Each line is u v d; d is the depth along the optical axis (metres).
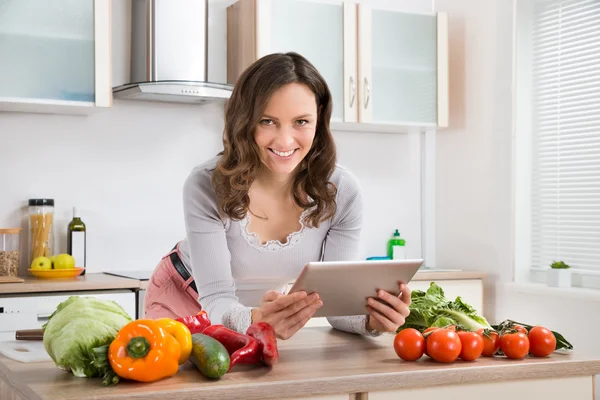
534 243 3.75
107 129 3.60
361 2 4.14
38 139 3.47
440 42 4.02
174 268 2.41
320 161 1.80
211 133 3.80
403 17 3.94
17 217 3.44
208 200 1.77
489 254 3.89
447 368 1.37
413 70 3.96
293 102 1.59
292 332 1.55
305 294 1.48
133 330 1.24
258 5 3.56
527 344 1.48
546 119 3.69
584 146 3.48
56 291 2.96
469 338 1.45
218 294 1.75
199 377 1.28
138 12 3.53
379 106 3.87
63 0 3.21
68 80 3.22
